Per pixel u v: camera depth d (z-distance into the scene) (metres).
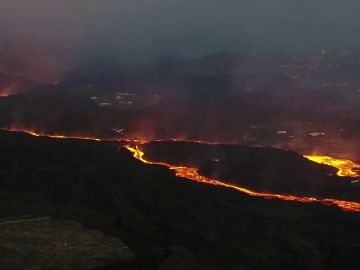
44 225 76.12
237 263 72.81
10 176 106.38
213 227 86.19
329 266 73.19
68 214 82.50
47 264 65.56
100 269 67.00
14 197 90.12
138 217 86.06
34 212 81.56
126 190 99.81
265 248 78.38
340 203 101.19
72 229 75.88
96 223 80.62
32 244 69.44
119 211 88.81
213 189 106.81
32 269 64.31
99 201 94.00
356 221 89.56
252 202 100.44
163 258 71.62
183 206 95.69
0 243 68.81
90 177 106.62
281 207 97.31
